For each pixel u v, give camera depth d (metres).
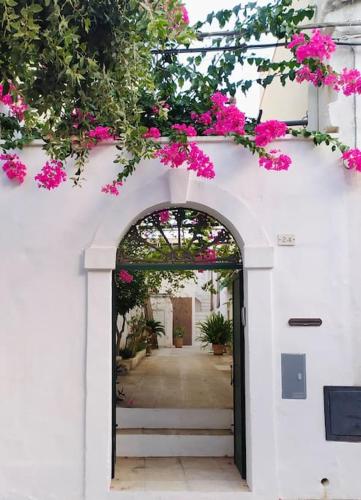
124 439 6.05
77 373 5.13
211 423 6.43
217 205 5.22
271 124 4.92
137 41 3.86
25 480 5.02
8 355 5.16
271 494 4.91
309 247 5.19
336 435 4.97
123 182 5.28
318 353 5.08
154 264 5.57
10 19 3.21
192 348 18.08
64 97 3.71
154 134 5.12
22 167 5.27
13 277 5.24
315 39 4.84
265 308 5.11
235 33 5.37
